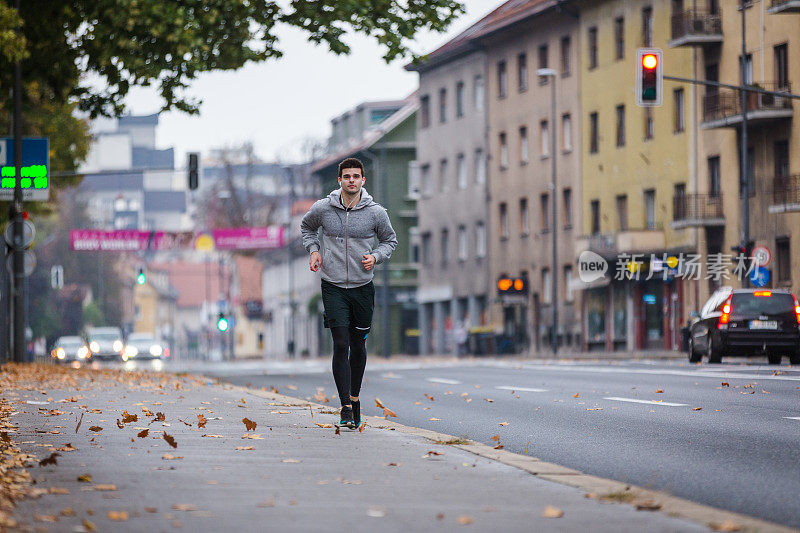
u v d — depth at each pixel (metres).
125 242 129.75
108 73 43.75
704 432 23.59
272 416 26.41
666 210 100.50
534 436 23.62
